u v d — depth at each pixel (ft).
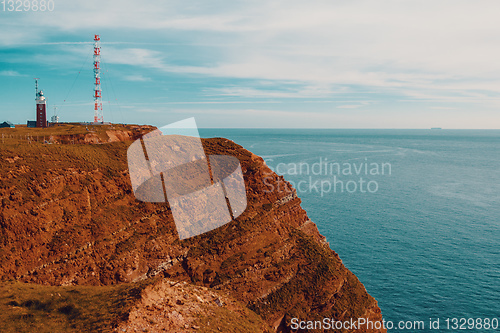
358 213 428.97
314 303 149.48
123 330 69.10
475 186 623.36
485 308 225.15
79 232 119.75
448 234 358.23
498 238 349.20
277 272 151.33
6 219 104.99
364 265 278.46
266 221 164.35
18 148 128.47
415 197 527.81
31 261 105.81
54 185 122.42
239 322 96.37
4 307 74.08
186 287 103.30
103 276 119.24
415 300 232.12
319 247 169.17
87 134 184.14
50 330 69.41
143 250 132.26
